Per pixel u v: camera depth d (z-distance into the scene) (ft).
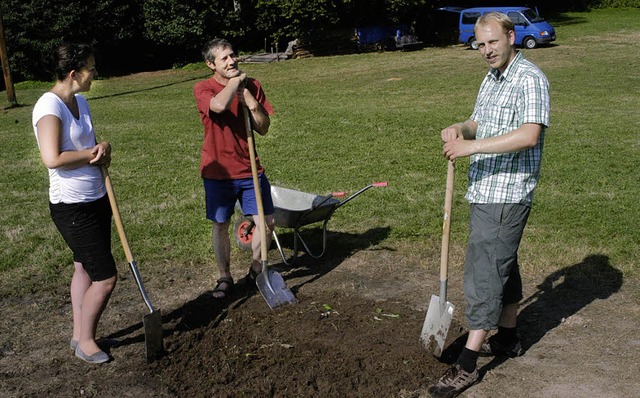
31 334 15.97
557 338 14.92
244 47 101.04
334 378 13.29
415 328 15.34
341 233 22.52
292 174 30.86
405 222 23.21
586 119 42.93
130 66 102.89
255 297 17.48
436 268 19.30
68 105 13.26
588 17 119.55
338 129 42.55
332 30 91.66
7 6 89.66
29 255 21.12
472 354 12.76
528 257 19.51
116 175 31.94
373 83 66.08
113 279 14.06
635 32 94.99
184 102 62.75
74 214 13.44
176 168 33.32
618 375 13.32
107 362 14.44
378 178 29.60
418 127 42.29
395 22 91.66
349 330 15.30
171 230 23.15
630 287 17.42
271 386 13.11
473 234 12.64
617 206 24.21
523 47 84.53
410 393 12.81
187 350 14.71
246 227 20.72
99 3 93.56
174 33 93.97
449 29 97.81
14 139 44.98
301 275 19.15
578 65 69.67
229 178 16.89
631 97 51.49
